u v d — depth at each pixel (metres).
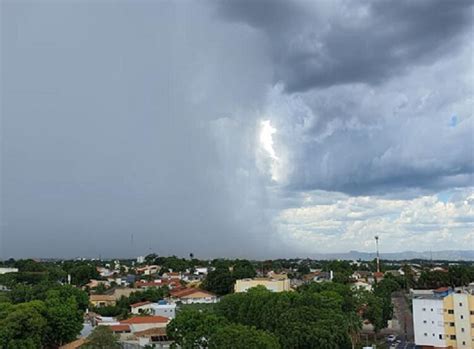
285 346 114.19
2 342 119.38
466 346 145.75
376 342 157.62
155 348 134.75
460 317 146.75
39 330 130.12
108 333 116.69
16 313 129.12
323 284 187.75
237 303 143.25
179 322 118.44
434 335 149.50
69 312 143.12
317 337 114.00
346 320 127.81
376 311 163.38
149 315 173.12
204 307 177.12
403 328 183.25
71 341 142.38
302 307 126.19
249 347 97.00
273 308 129.75
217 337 101.94
